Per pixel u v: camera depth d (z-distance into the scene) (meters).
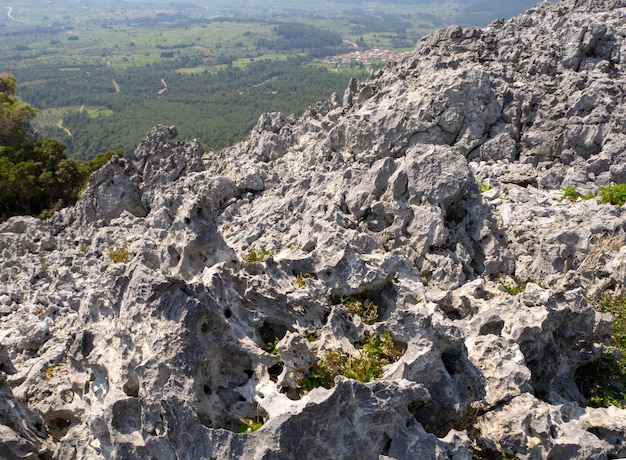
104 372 13.62
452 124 32.47
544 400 15.29
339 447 11.39
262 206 27.97
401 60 41.50
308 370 13.69
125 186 34.12
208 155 38.84
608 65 34.38
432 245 20.92
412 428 12.09
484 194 26.97
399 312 13.91
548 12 42.25
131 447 11.68
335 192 23.94
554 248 21.72
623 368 16.83
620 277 20.05
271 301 15.66
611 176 28.83
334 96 42.31
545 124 32.28
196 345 12.26
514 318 15.91
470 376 14.12
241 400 13.00
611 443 13.78
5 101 75.81
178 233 16.92
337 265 16.64
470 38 38.88
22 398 15.45
